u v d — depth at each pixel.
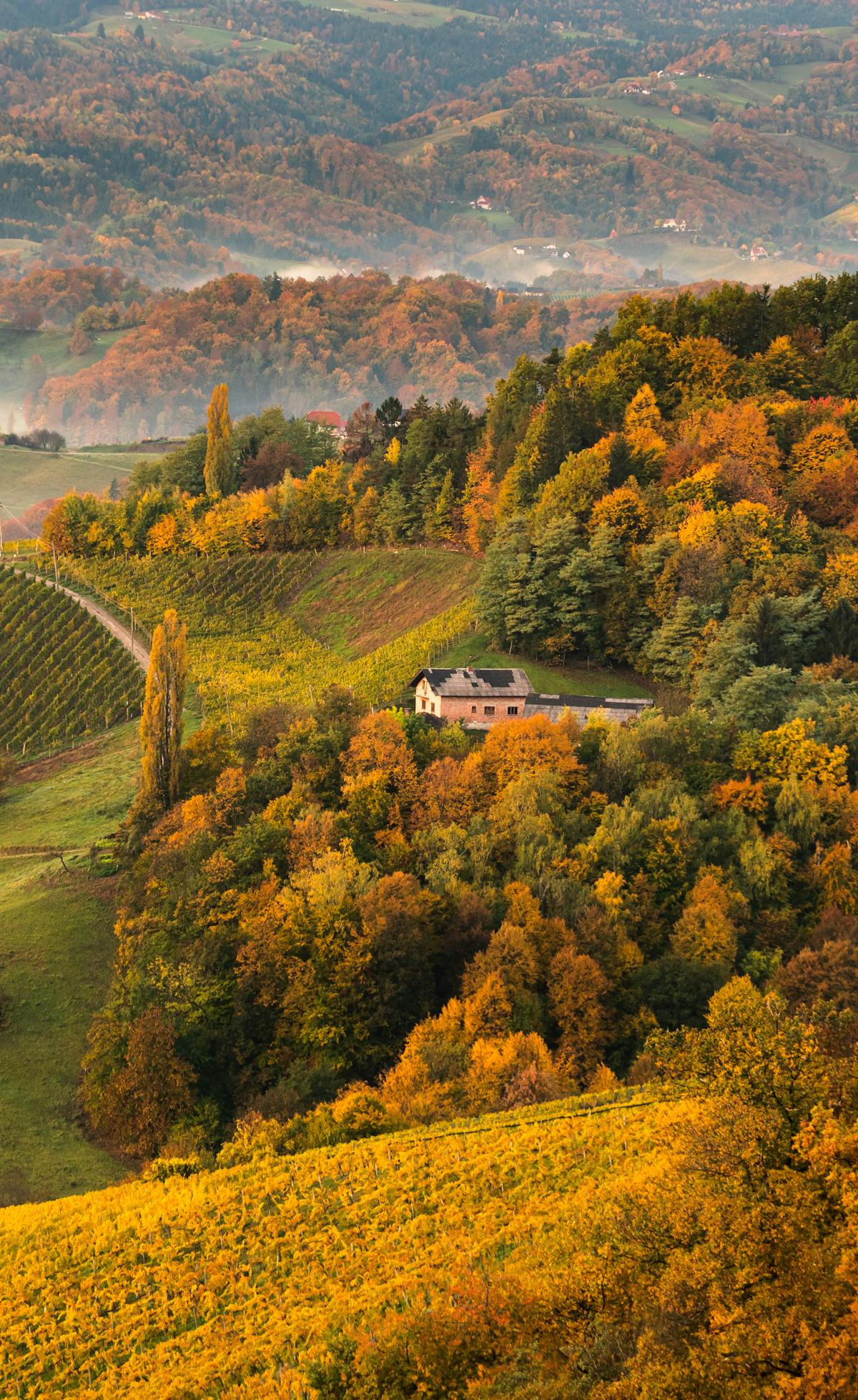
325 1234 70.81
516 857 112.69
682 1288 41.94
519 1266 58.47
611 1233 47.66
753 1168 42.88
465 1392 48.25
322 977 100.44
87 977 117.12
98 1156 93.81
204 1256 71.75
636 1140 71.88
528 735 126.88
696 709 139.75
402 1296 61.06
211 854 116.31
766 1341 38.38
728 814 120.50
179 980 101.19
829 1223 40.72
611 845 111.81
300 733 134.38
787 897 113.69
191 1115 93.69
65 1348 66.50
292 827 118.44
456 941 103.50
